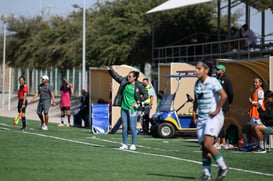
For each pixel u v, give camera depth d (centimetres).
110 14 6153
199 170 1673
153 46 5447
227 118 2816
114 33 6031
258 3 4441
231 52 4409
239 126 2817
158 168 1691
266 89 2830
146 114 3359
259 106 2331
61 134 3061
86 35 6338
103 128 3303
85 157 1914
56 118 5422
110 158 1909
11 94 9869
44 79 3381
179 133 3092
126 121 2284
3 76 7300
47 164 1697
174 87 3594
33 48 8088
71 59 6762
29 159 1809
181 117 3092
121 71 3631
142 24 5984
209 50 4944
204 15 5966
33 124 4034
